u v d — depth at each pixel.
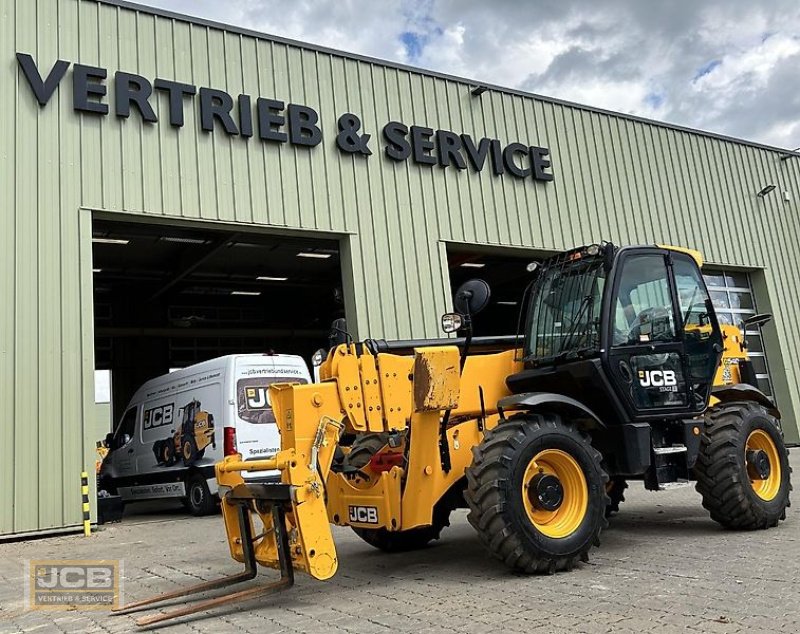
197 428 10.72
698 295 6.62
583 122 15.43
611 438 5.91
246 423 10.23
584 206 14.96
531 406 5.46
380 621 4.12
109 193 10.12
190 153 10.80
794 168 19.22
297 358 11.10
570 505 5.29
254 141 11.38
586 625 3.77
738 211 17.69
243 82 11.44
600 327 5.78
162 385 11.96
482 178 13.68
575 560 5.14
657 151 16.52
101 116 10.25
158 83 10.68
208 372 10.73
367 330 11.83
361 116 12.48
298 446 4.77
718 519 6.46
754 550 5.54
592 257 6.09
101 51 10.39
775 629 3.55
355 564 6.00
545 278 6.41
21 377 9.17
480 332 25.03
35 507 8.98
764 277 17.89
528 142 14.48
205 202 10.79
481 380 5.96
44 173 9.73
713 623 3.69
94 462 9.45
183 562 6.55
